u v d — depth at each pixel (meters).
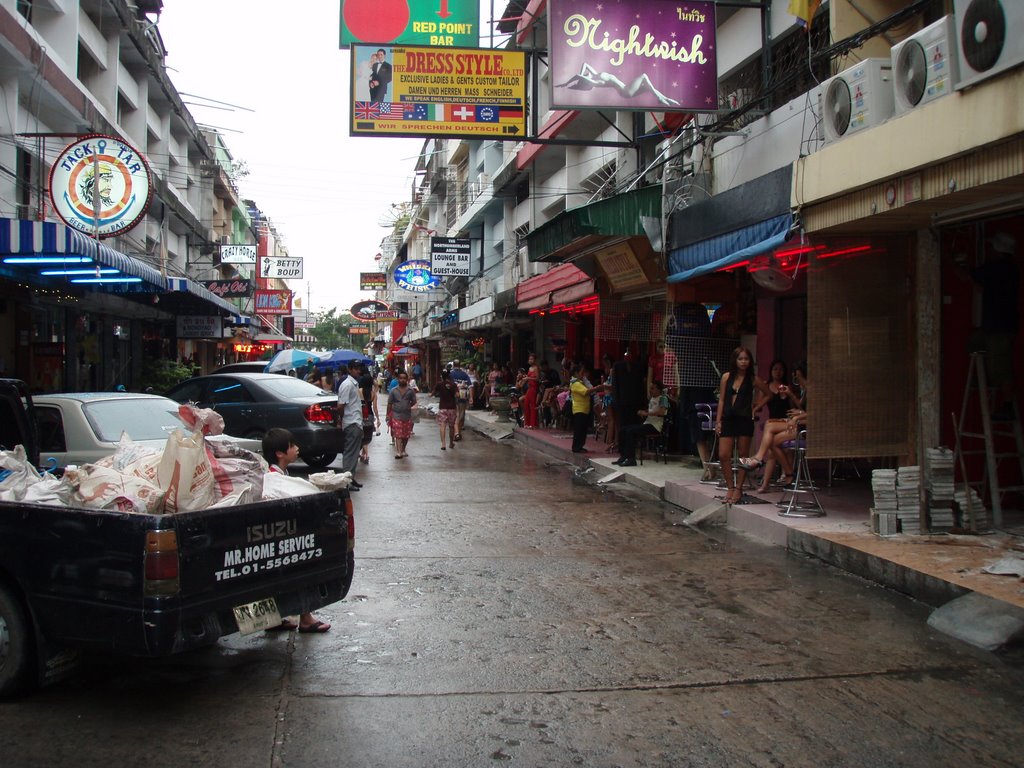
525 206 28.69
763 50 10.76
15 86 14.57
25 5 17.52
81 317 20.64
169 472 4.36
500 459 16.42
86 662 5.02
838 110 7.81
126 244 23.11
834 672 4.90
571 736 4.04
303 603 4.84
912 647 5.34
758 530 8.73
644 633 5.59
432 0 12.19
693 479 11.66
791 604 6.28
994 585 5.94
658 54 10.21
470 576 7.09
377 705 4.39
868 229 8.14
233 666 4.96
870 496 9.82
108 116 21.83
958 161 6.30
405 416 16.50
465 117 11.55
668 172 12.26
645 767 3.73
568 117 20.50
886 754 3.88
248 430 12.98
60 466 7.42
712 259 10.41
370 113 11.36
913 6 7.21
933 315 8.16
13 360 15.52
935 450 7.69
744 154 10.95
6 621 4.39
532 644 5.36
